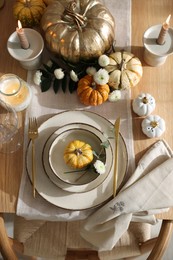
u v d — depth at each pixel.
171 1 0.94
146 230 1.01
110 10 0.93
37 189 0.76
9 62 0.89
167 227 0.79
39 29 0.91
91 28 0.80
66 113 0.82
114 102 0.84
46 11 0.83
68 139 0.79
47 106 0.84
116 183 0.76
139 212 0.78
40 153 0.79
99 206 0.77
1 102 0.81
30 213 0.76
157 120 0.80
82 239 0.99
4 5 0.95
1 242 0.79
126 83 0.81
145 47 0.82
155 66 0.88
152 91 0.86
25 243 0.99
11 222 1.38
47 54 0.89
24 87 0.81
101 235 0.85
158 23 0.92
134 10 0.93
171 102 0.85
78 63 0.85
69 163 0.74
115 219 0.78
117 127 0.76
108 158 0.78
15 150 0.80
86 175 0.77
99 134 0.79
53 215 0.76
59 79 0.85
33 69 0.88
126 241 1.00
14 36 0.84
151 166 0.78
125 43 0.90
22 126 0.83
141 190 0.75
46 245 0.99
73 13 0.77
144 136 0.81
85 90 0.80
